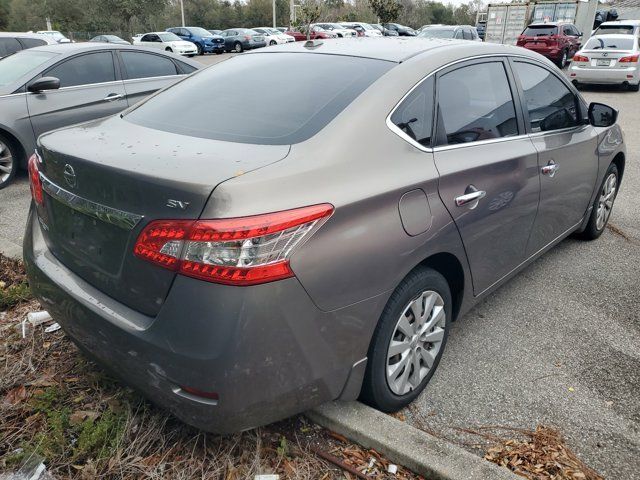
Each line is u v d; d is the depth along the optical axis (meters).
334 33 34.62
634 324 3.51
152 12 49.34
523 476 2.26
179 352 1.89
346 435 2.38
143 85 7.09
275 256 1.86
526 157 3.15
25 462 2.19
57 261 2.47
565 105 3.82
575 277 4.14
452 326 3.44
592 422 2.61
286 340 1.93
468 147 2.77
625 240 4.89
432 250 2.46
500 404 2.71
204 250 1.81
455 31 20.42
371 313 2.21
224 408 1.92
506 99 3.18
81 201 2.17
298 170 2.01
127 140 2.35
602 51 14.61
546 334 3.36
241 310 1.82
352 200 2.08
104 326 2.10
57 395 2.58
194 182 1.83
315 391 2.13
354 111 2.33
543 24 19.78
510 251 3.22
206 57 29.66
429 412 2.64
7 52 9.59
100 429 2.31
